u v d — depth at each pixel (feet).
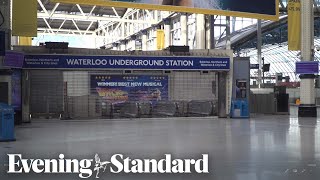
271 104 86.33
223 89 76.64
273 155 29.91
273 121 65.82
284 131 48.37
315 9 109.81
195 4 75.31
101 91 77.71
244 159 28.17
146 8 71.67
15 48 68.08
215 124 59.77
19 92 61.57
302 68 75.46
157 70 75.00
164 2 72.84
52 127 55.42
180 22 131.23
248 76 76.54
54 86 76.07
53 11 142.20
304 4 75.46
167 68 74.49
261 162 26.99
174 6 73.67
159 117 78.28
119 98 78.28
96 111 76.69
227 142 37.52
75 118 74.64
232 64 76.54
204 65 75.61
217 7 77.10
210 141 38.32
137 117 78.13
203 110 81.15
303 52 75.77
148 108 79.25
